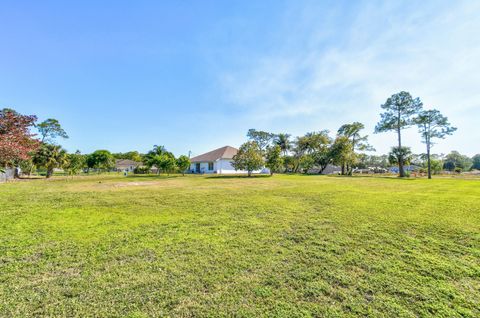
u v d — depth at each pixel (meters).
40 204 6.73
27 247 3.34
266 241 3.66
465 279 2.49
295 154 42.03
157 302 2.06
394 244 3.54
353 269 2.73
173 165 27.92
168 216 5.33
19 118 13.70
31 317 1.82
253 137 43.50
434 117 26.56
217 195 8.70
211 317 1.86
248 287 2.32
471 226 4.48
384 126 29.34
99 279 2.45
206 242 3.61
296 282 2.43
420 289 2.29
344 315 1.89
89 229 4.27
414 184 14.57
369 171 49.34
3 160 12.16
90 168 39.69
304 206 6.52
